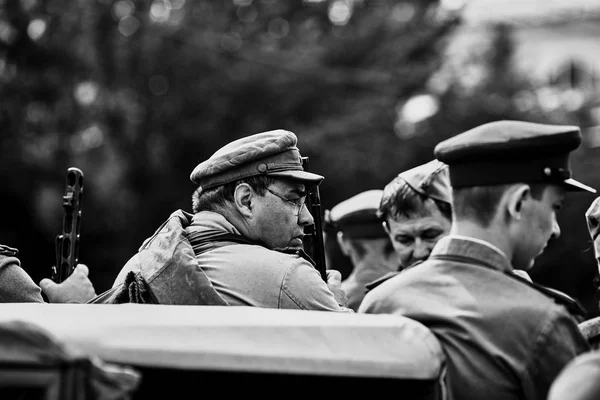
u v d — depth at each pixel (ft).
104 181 88.94
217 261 15.69
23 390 10.11
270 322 11.48
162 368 10.78
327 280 19.17
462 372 12.37
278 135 16.60
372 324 12.01
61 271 19.07
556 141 12.77
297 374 11.32
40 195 84.74
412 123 92.32
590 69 142.31
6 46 84.74
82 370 9.49
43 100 85.66
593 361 10.25
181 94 95.61
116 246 87.40
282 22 103.71
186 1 101.04
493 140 12.77
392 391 12.25
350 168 85.30
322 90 94.68
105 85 90.22
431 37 97.19
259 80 94.63
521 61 133.69
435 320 12.63
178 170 94.22
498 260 12.84
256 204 16.38
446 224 17.81
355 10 100.17
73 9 86.94
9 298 17.72
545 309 12.53
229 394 11.47
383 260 21.70
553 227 13.17
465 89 93.50
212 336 11.02
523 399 12.36
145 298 15.39
